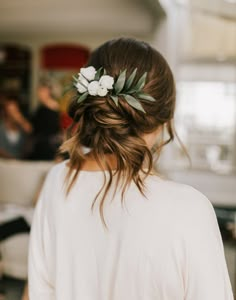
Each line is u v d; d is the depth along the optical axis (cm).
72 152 76
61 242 74
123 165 69
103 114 70
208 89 471
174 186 68
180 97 477
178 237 64
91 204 72
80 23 479
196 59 471
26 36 500
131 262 66
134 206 67
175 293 65
